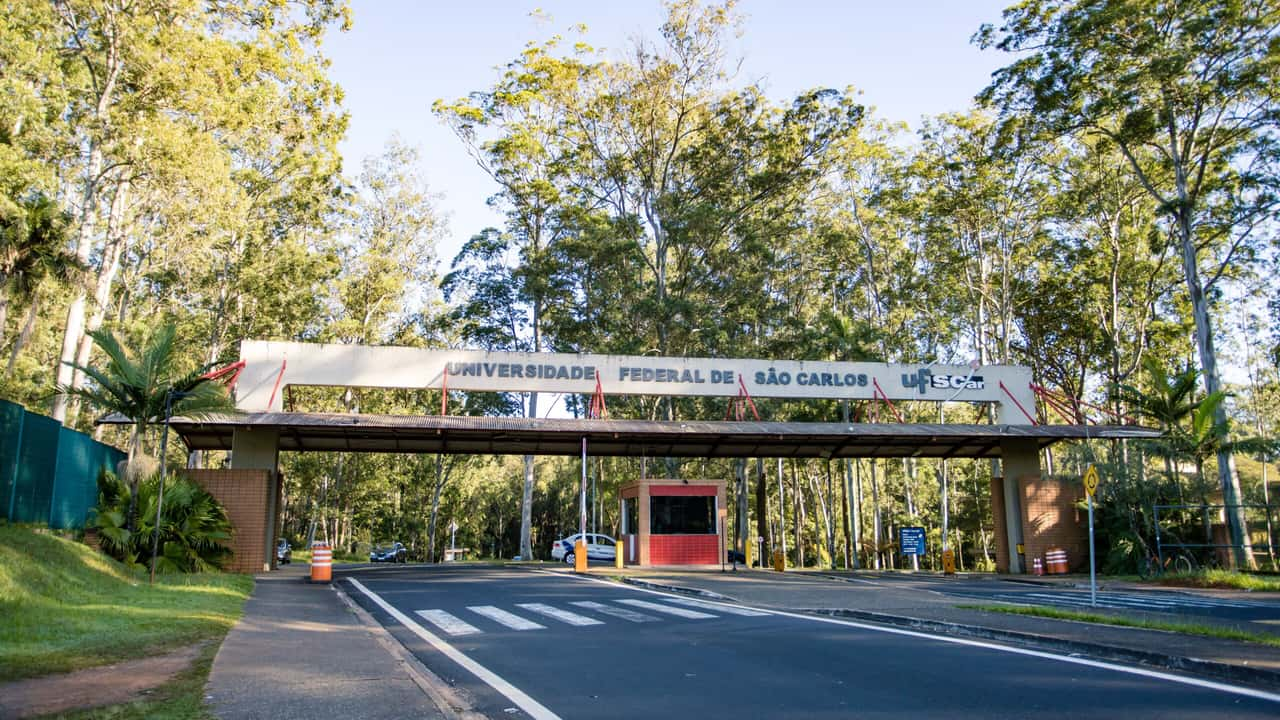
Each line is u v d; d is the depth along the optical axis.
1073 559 28.48
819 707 6.74
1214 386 29.55
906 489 49.78
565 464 71.50
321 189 41.16
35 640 9.22
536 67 43.38
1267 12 27.83
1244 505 24.62
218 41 28.25
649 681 7.96
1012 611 13.39
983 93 34.25
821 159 43.72
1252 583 20.81
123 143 24.56
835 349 41.88
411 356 27.19
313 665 8.51
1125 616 12.70
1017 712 6.49
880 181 45.94
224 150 29.89
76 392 18.52
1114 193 38.66
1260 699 6.93
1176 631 10.84
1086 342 44.09
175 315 39.44
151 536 19.06
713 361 29.58
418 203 48.34
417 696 7.02
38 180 21.33
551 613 14.35
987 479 60.09
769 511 64.19
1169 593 19.83
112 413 21.33
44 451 17.19
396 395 50.91
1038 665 8.69
